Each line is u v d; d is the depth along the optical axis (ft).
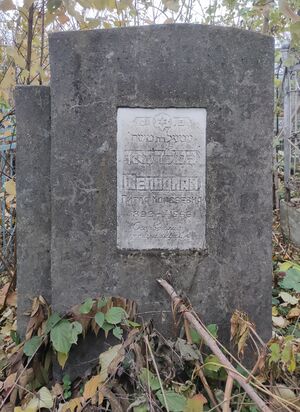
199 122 7.32
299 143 16.90
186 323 6.88
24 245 7.74
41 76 10.13
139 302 7.44
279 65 19.71
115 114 7.23
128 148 7.30
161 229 7.42
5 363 7.96
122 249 7.40
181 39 7.16
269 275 7.61
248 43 7.32
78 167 7.28
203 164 7.38
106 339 7.39
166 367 6.49
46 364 7.36
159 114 7.28
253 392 5.34
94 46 7.13
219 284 7.48
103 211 7.34
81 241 7.35
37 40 12.35
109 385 6.32
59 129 7.23
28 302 7.79
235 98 7.33
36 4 11.18
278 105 20.58
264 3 13.55
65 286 7.41
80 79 7.18
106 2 8.45
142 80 7.20
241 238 7.49
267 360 6.31
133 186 7.36
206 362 6.62
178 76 7.22
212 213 7.41
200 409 5.78
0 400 6.82
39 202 7.69
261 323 7.62
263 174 7.51
